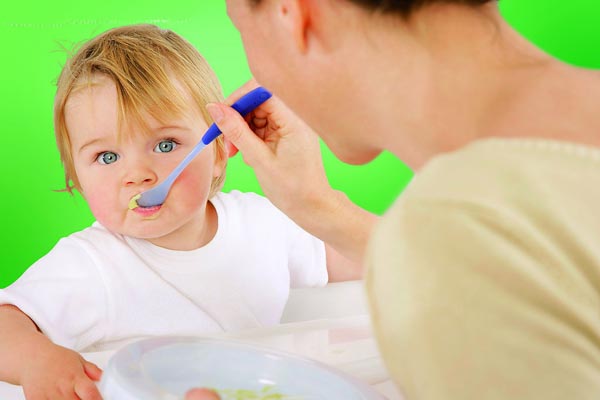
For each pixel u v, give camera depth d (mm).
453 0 477
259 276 1348
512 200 375
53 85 1820
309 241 1452
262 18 531
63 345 1113
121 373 624
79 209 1896
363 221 991
